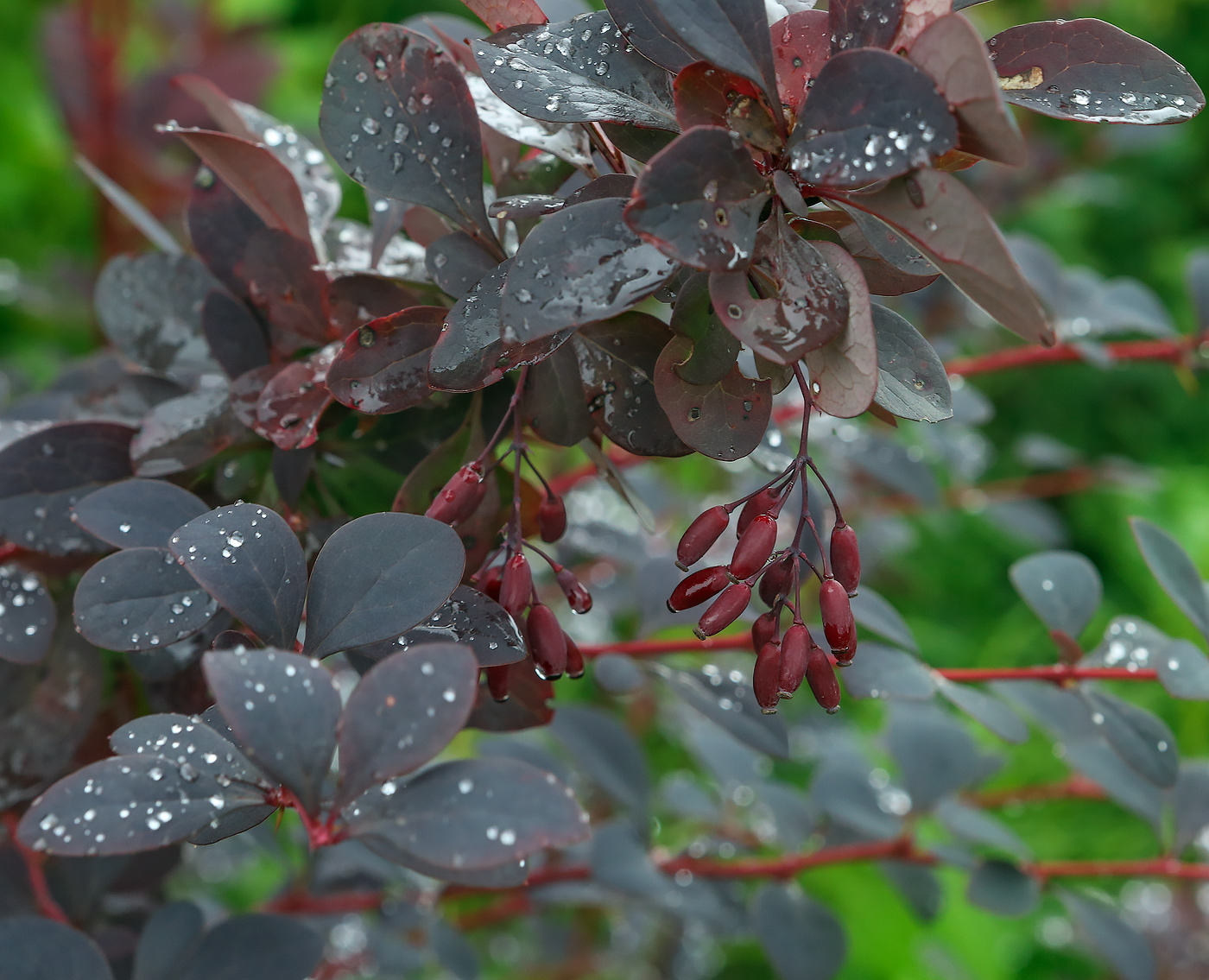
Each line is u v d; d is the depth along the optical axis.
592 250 0.51
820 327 0.50
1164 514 1.96
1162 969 1.09
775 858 0.78
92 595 0.53
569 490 0.75
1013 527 1.04
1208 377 2.35
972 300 0.50
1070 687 0.60
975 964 1.10
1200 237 2.49
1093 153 1.63
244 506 0.52
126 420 0.59
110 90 1.23
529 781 0.50
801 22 0.52
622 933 1.01
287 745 0.50
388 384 0.53
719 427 0.52
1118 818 1.29
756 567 0.52
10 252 1.55
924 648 1.65
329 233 0.59
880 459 0.84
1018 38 0.53
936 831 0.97
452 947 0.72
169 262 0.60
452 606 0.53
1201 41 2.49
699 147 0.50
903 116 0.50
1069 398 2.35
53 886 0.61
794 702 1.07
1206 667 0.59
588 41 0.53
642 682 0.63
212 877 0.91
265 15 1.80
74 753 0.59
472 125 0.53
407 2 1.98
